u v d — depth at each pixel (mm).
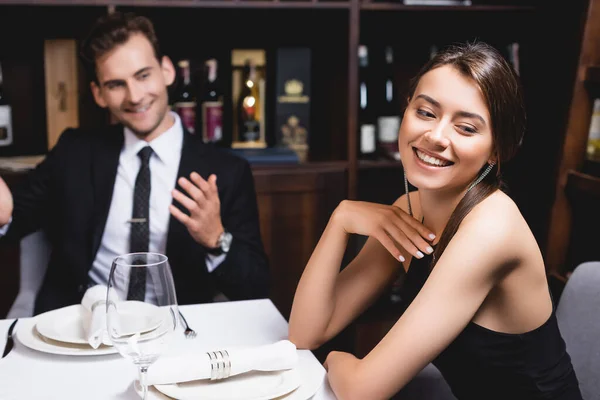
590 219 2277
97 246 1805
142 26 1790
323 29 2598
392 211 1233
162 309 915
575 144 2227
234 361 992
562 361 1156
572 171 2242
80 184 1837
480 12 2377
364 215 1238
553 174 2285
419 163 1075
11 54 2459
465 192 1111
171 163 1846
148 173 1814
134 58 1744
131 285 905
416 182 1086
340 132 2473
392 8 2305
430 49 2664
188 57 2592
